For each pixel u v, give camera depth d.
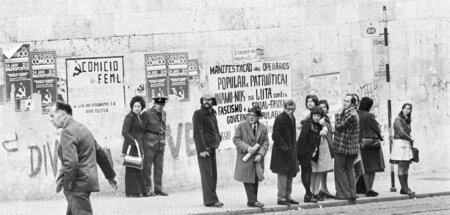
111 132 19.67
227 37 20.62
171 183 20.12
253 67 20.86
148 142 19.30
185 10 20.28
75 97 19.48
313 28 21.39
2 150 19.08
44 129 19.28
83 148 11.96
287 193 17.58
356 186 19.22
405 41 22.38
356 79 21.83
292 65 21.22
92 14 19.61
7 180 19.09
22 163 19.17
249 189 17.27
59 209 17.53
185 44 20.27
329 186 20.86
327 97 21.56
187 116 20.28
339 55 21.66
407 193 19.03
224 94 20.58
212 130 17.50
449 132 22.91
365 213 16.67
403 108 19.14
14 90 19.12
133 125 19.08
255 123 17.27
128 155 19.02
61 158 11.95
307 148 17.86
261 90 20.94
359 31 21.81
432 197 19.11
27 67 19.20
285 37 21.14
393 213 16.61
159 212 16.58
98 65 19.64
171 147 20.11
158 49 20.06
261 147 17.17
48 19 19.38
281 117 17.45
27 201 18.98
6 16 19.19
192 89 20.33
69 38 19.47
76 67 19.50
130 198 18.97
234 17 20.69
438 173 22.84
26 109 19.19
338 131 18.20
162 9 20.09
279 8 21.09
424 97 22.67
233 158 20.64
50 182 19.31
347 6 21.70
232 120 20.66
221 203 17.39
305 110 21.34
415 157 18.97
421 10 22.53
